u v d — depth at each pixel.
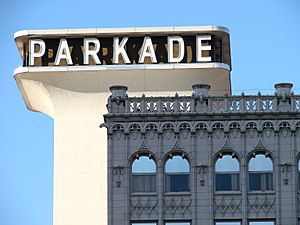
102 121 133.88
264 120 110.62
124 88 112.56
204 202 109.50
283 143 110.31
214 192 109.69
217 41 134.12
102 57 134.00
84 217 132.50
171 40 133.38
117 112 111.62
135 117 111.38
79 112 134.25
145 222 109.69
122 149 110.94
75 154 133.62
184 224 109.38
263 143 110.25
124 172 110.50
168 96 123.12
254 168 110.00
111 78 133.12
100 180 133.25
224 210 109.31
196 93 112.19
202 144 110.62
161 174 110.25
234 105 111.12
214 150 110.38
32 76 133.50
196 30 133.00
